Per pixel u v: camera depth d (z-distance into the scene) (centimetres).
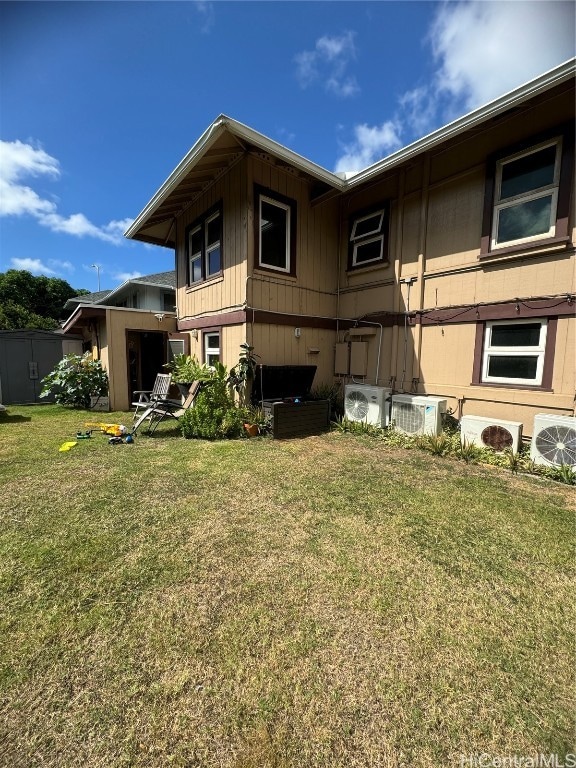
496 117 510
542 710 141
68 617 186
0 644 169
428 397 572
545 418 429
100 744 127
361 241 725
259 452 486
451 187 579
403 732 132
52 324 2539
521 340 516
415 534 273
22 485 359
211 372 657
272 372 630
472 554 248
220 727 133
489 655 166
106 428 593
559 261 472
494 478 398
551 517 303
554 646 172
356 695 146
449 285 589
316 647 169
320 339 751
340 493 348
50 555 239
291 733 132
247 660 162
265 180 631
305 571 226
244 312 625
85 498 329
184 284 855
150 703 142
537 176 486
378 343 696
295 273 693
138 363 1035
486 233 534
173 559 237
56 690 147
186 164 575
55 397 944
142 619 185
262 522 288
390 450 506
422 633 179
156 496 336
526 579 222
